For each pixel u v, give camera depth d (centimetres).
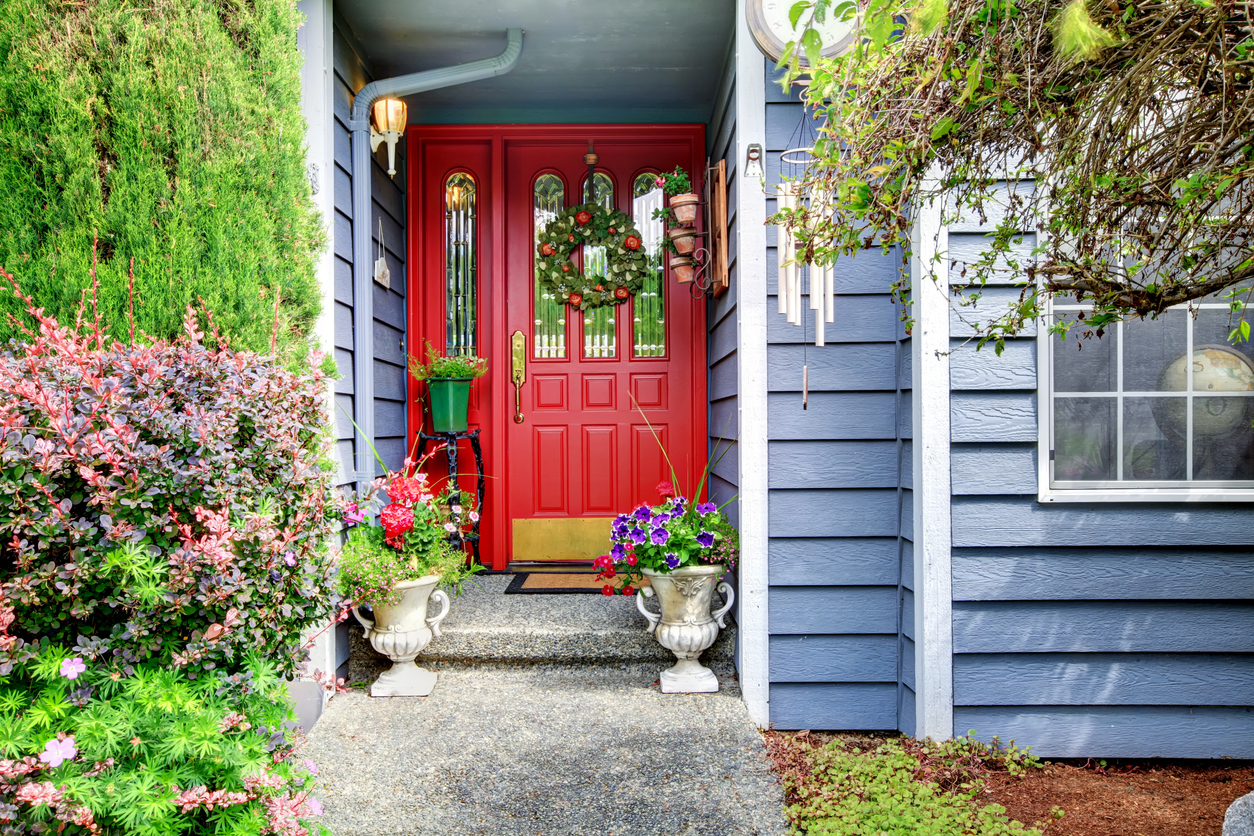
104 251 223
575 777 233
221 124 231
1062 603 275
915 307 279
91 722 145
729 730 264
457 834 208
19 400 160
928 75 152
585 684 307
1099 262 180
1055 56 140
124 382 172
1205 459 271
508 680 311
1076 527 273
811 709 298
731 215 335
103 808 139
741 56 300
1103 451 274
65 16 219
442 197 426
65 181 218
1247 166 142
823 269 262
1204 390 271
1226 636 271
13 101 216
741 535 300
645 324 429
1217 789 257
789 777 252
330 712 280
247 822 155
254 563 172
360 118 332
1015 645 275
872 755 267
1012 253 271
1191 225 166
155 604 158
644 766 239
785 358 300
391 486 293
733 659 322
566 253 425
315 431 206
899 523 297
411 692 295
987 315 273
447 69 336
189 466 169
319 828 178
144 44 224
